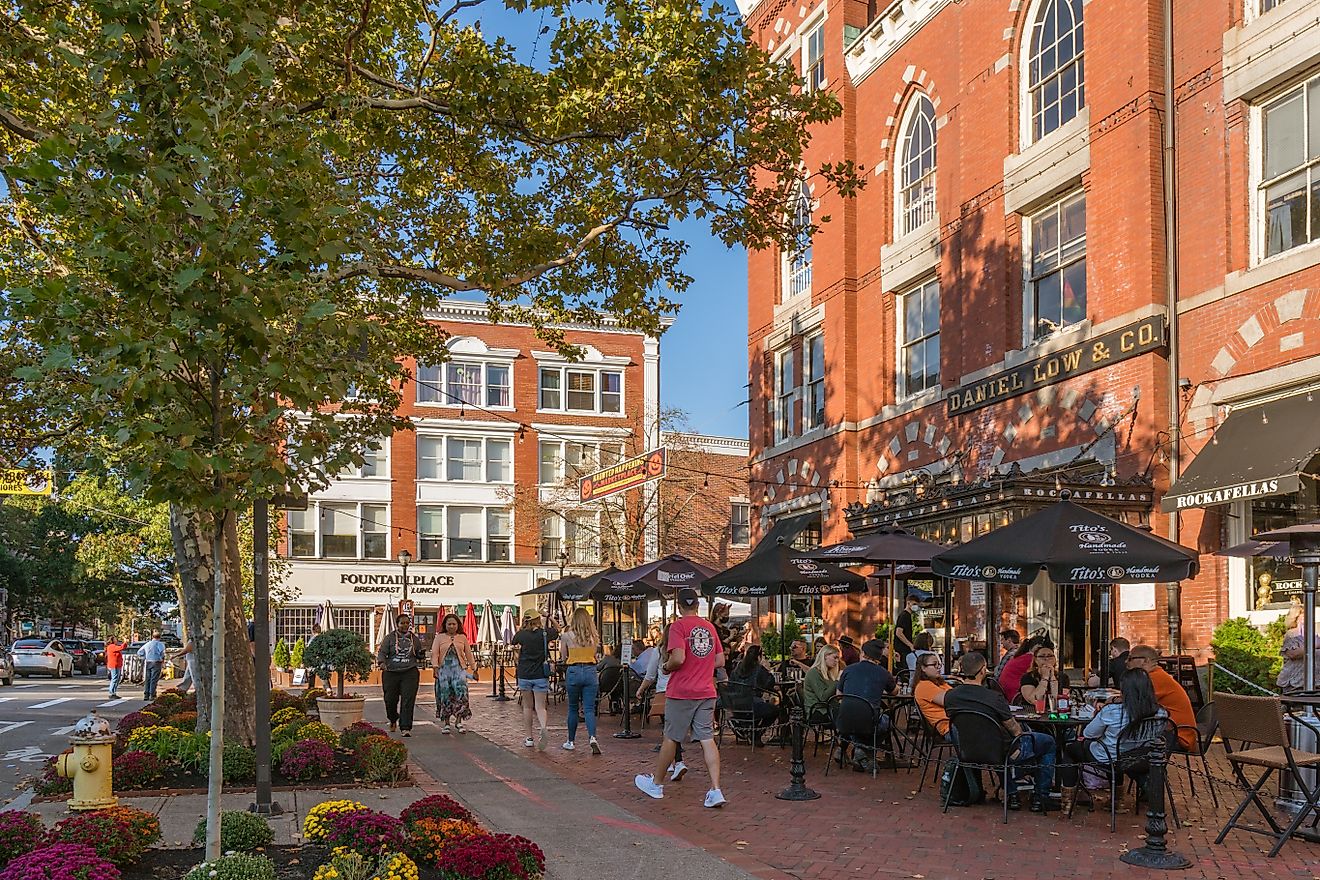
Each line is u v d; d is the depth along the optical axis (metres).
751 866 7.23
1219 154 14.99
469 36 13.82
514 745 14.35
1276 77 14.16
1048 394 17.72
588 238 13.00
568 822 8.45
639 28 12.34
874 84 23.73
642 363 51.38
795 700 13.50
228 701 11.82
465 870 5.96
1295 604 13.07
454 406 48.59
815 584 14.71
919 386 22.28
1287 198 14.22
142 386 5.52
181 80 6.35
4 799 10.24
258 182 5.85
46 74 9.90
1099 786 9.48
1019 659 11.02
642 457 25.34
